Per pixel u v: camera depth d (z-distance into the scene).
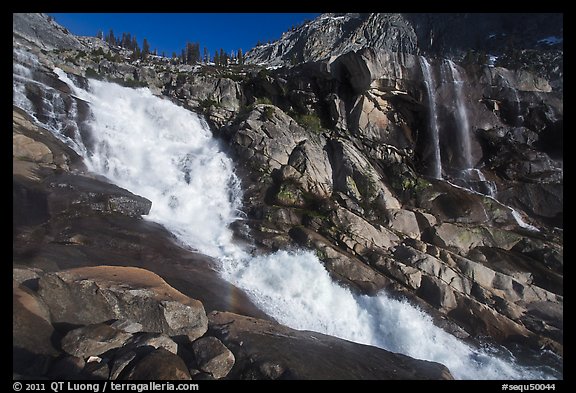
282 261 17.02
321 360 9.47
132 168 21.95
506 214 22.81
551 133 27.59
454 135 27.16
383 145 25.70
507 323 15.28
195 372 8.04
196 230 18.86
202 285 13.65
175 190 21.64
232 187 23.34
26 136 16.31
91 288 9.03
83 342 7.66
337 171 23.94
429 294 16.30
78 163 18.41
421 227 21.17
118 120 25.06
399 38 99.94
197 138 28.61
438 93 26.33
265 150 24.03
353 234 18.86
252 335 9.91
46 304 8.66
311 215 20.06
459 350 14.17
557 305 16.80
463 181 26.52
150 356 7.62
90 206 14.88
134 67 38.31
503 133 27.81
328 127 26.97
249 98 32.38
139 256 13.94
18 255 10.77
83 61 37.03
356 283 16.83
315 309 15.32
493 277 17.69
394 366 10.32
